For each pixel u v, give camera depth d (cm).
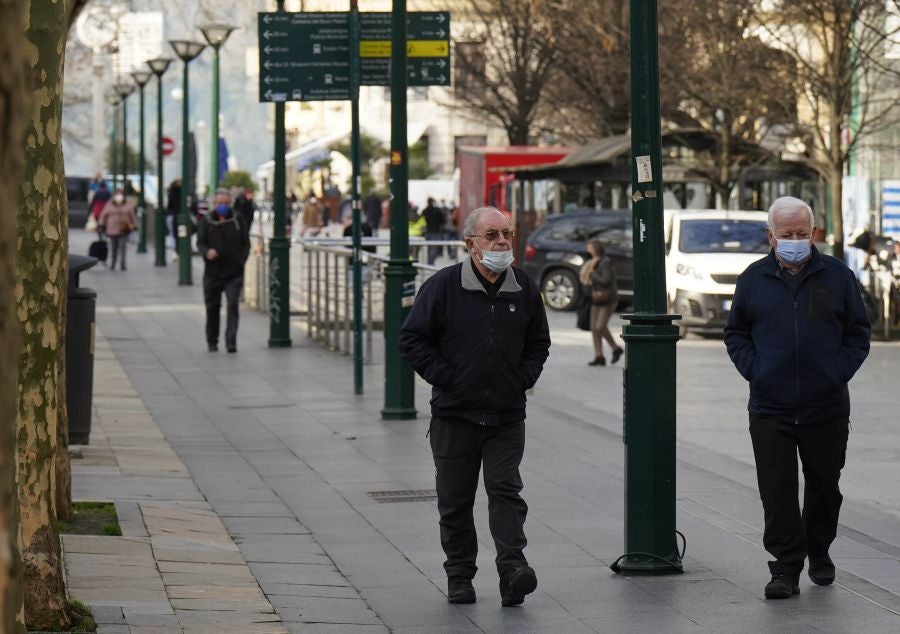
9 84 517
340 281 5875
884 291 7050
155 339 6362
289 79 4656
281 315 6075
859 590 2064
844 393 2020
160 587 2005
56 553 1767
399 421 3981
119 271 10819
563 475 3081
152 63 11531
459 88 14012
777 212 2006
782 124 8694
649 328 2147
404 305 4000
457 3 13925
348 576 2164
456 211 14850
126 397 4466
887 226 7769
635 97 2123
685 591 2055
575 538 2431
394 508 2727
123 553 2198
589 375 5412
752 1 8362
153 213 13788
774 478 2012
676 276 6975
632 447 2162
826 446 2017
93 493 2769
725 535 2461
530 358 2016
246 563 2222
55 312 1777
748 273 2047
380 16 4416
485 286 1984
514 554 1962
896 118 8494
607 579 2133
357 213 4534
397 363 4000
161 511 2583
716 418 4212
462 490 2009
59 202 1803
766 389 2008
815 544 2081
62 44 1759
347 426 3888
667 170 9612
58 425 2384
